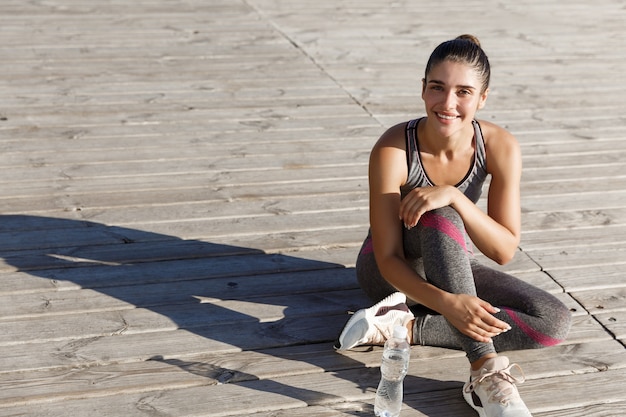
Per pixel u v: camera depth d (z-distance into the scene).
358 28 7.25
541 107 5.76
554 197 4.48
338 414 2.81
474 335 2.79
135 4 7.45
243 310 3.36
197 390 2.88
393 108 5.54
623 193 4.57
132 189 4.26
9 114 5.04
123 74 5.80
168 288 3.47
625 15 8.26
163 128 5.00
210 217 4.05
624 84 6.32
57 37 6.44
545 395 2.96
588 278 3.72
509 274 3.49
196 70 5.97
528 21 7.86
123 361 3.01
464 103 2.86
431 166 3.05
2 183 4.23
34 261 3.59
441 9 8.06
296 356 3.09
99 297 3.38
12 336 3.10
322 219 4.10
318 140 4.98
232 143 4.87
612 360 3.17
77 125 4.96
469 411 2.86
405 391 2.94
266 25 7.14
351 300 3.47
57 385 2.86
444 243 2.86
